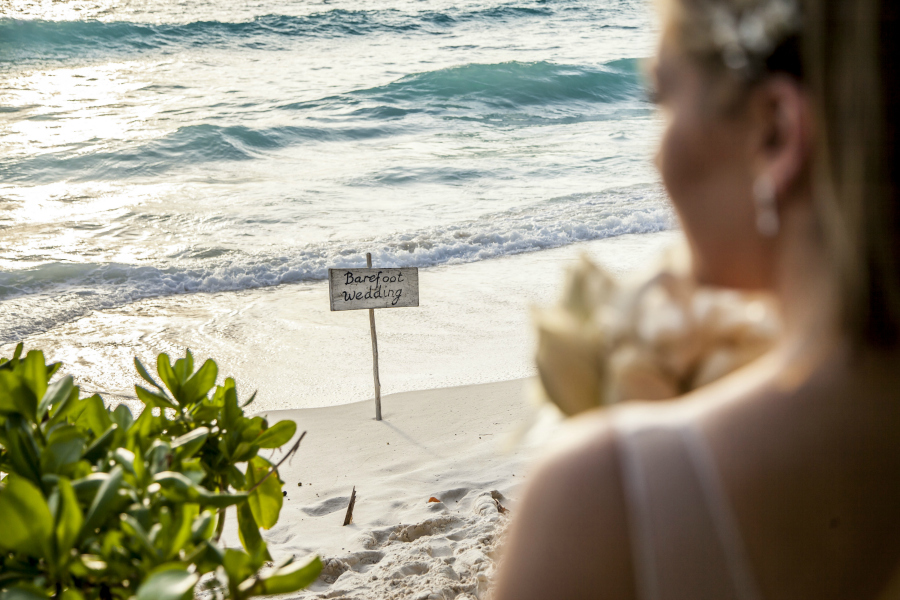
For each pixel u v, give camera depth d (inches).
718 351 22.6
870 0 16.9
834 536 17.8
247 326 342.6
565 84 1013.8
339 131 811.4
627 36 1412.4
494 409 243.3
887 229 17.2
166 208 560.1
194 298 386.3
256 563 37.0
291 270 423.8
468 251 459.8
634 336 24.3
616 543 17.6
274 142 767.7
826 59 17.5
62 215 535.8
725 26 18.8
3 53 1070.4
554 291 381.1
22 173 637.3
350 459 210.8
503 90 983.0
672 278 25.1
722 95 19.1
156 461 46.4
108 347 317.4
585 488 18.1
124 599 39.4
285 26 1327.5
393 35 1357.0
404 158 724.0
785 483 17.6
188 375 61.6
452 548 149.9
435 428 230.8
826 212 17.9
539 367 26.0
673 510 17.6
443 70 1000.2
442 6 1555.1
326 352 310.7
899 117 16.9
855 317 17.8
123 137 739.4
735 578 17.3
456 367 289.1
